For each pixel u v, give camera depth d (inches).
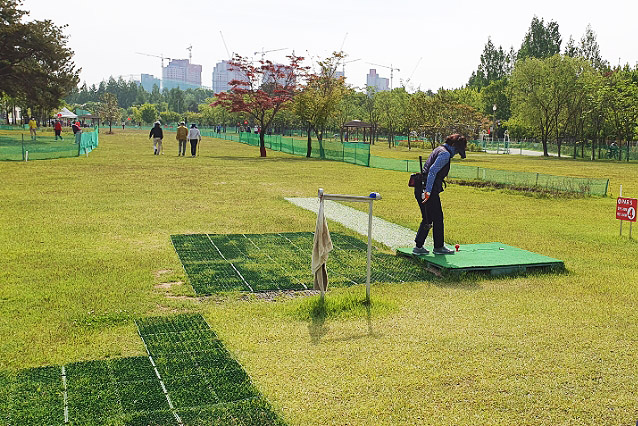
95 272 295.9
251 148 1763.0
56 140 1536.7
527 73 2137.1
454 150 334.6
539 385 179.2
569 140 2696.9
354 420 155.4
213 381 175.3
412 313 247.4
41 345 199.0
